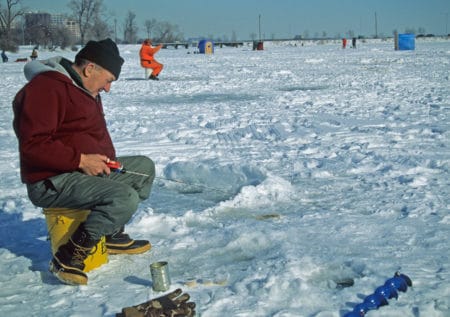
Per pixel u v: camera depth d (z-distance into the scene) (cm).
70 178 363
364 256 391
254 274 363
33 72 358
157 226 481
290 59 3816
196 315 315
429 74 2105
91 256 389
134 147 853
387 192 556
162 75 2603
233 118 1134
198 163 682
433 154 718
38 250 438
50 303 345
